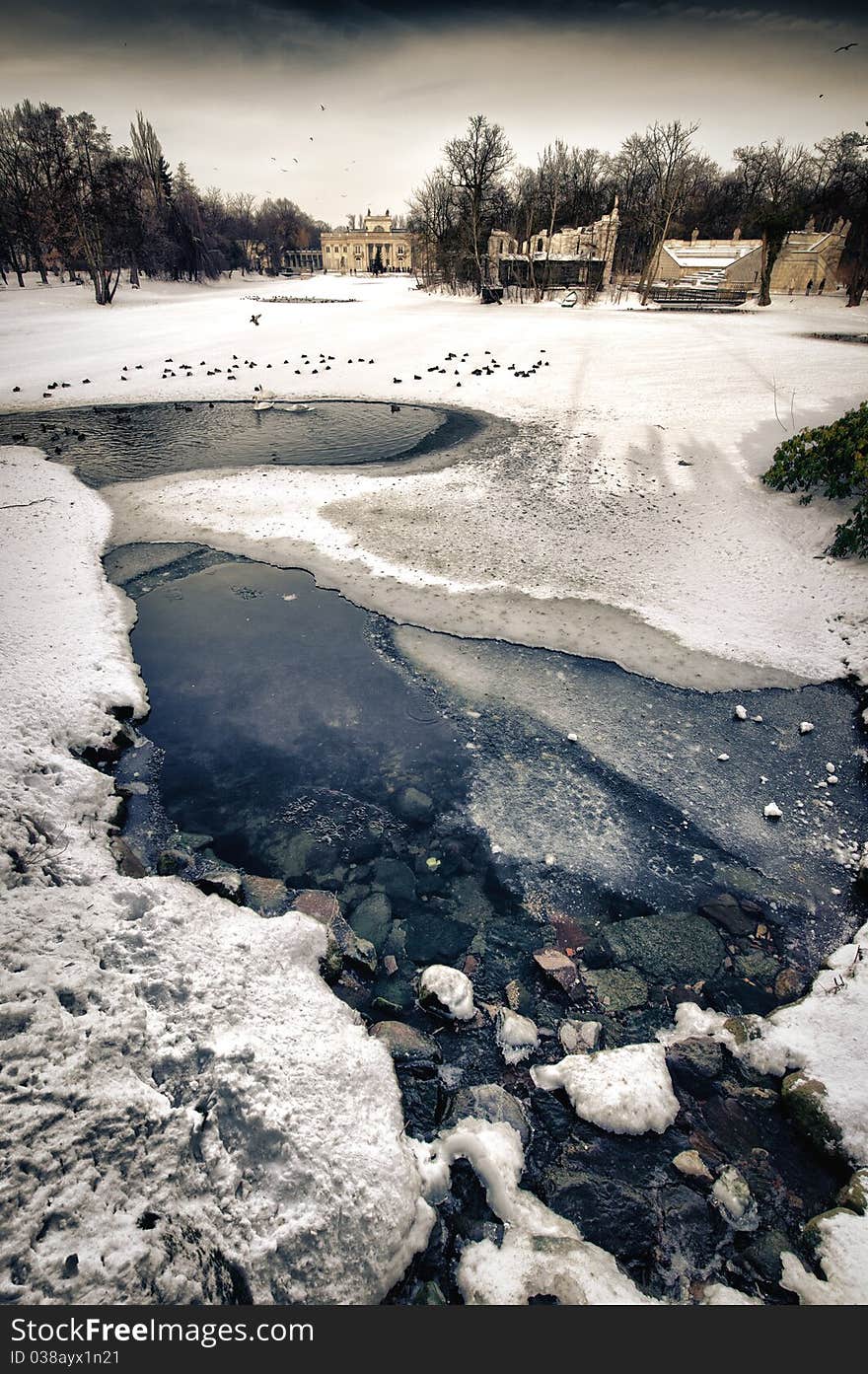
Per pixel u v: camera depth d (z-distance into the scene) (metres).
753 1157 2.45
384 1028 2.84
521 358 19.17
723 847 3.82
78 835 3.63
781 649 5.58
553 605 6.24
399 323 27.62
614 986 3.08
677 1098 2.63
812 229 45.59
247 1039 2.54
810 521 7.60
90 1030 2.46
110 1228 1.94
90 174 40.16
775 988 3.09
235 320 29.59
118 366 18.38
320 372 17.39
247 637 5.80
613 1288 2.01
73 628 5.62
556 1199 2.31
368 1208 2.11
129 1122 2.18
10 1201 1.93
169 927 3.04
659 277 44.16
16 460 10.46
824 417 11.83
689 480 9.30
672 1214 2.28
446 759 4.43
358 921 3.37
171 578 6.82
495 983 3.09
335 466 10.30
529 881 3.59
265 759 4.45
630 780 4.28
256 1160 2.18
